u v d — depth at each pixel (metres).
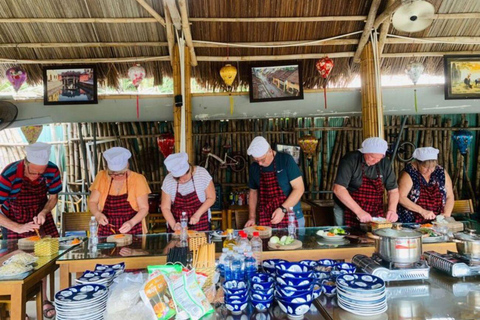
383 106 4.80
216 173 6.21
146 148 6.18
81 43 4.46
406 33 4.56
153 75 4.98
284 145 5.99
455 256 1.96
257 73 4.64
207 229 3.38
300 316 1.50
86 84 4.54
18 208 3.32
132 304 1.49
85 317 1.49
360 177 3.41
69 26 4.31
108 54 4.67
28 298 2.30
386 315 1.46
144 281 1.67
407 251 1.78
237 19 4.26
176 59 4.38
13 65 4.70
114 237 2.76
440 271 1.96
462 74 4.59
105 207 3.29
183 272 1.58
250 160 6.20
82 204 6.06
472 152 6.38
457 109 4.82
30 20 4.13
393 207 3.43
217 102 4.66
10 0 3.99
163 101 4.67
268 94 4.61
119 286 1.60
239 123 6.20
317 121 6.25
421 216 3.65
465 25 4.48
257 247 2.31
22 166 3.28
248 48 4.71
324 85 5.00
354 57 4.72
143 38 4.48
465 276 1.88
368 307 1.46
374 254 2.01
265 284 1.60
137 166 6.18
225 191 6.21
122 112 4.68
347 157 3.45
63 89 4.53
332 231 2.79
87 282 1.81
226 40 4.56
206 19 4.26
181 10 3.80
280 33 4.52
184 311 1.46
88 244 2.71
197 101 4.65
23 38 4.41
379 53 4.46
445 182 3.76
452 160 6.28
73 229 4.05
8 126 4.62
